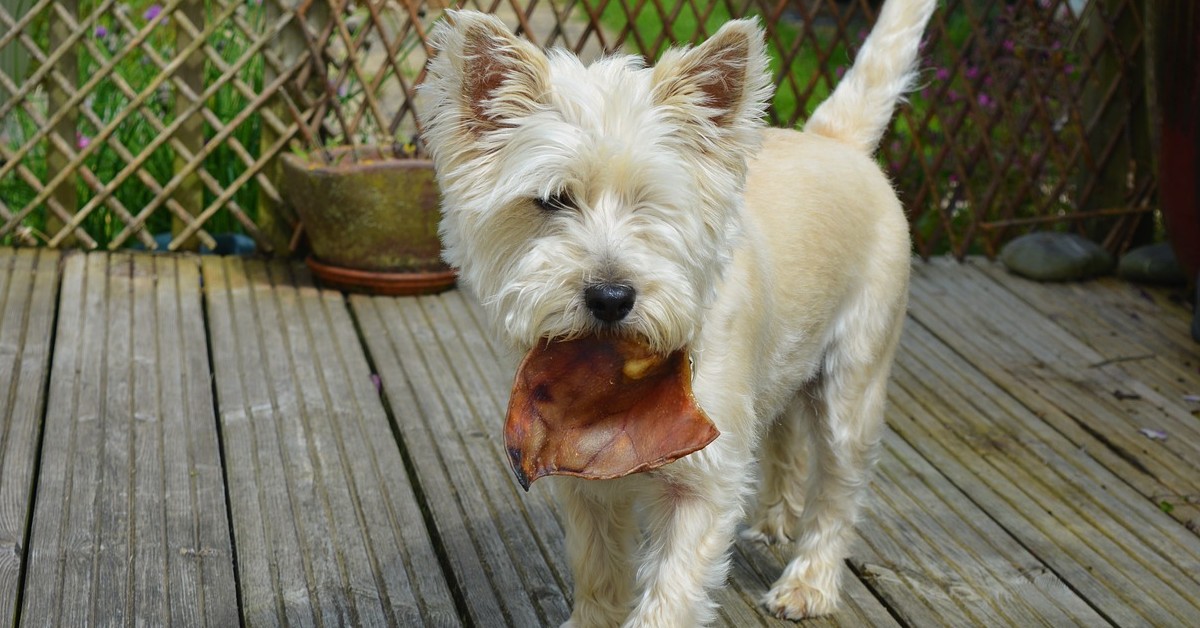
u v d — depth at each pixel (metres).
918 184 2.10
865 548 1.35
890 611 1.29
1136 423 1.57
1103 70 1.97
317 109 1.86
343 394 1.55
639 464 1.10
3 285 1.73
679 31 2.89
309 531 1.33
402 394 1.56
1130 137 1.97
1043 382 1.65
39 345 1.61
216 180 1.92
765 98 1.15
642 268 1.09
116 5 1.82
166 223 1.98
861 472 1.31
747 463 1.19
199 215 1.89
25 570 1.26
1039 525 1.39
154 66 1.95
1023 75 2.02
